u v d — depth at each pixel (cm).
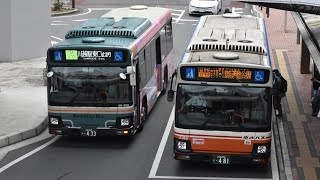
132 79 3566
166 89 5234
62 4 9962
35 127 3959
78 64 3559
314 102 4306
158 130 4088
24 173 3228
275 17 9281
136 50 3716
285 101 4772
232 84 3050
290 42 7356
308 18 4181
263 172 3256
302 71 5719
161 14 5047
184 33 7844
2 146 3684
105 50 3525
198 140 3102
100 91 3584
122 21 4309
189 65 3058
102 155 3553
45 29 6612
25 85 5259
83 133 3647
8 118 4166
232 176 3184
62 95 3612
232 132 3064
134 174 3209
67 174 3209
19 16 6291
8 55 6297
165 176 3180
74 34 3884
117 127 3616
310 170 3183
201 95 3081
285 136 3834
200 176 3183
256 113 3058
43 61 6419
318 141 3728
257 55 3288
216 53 3244
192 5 9188
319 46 3356
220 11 9744
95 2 10638
